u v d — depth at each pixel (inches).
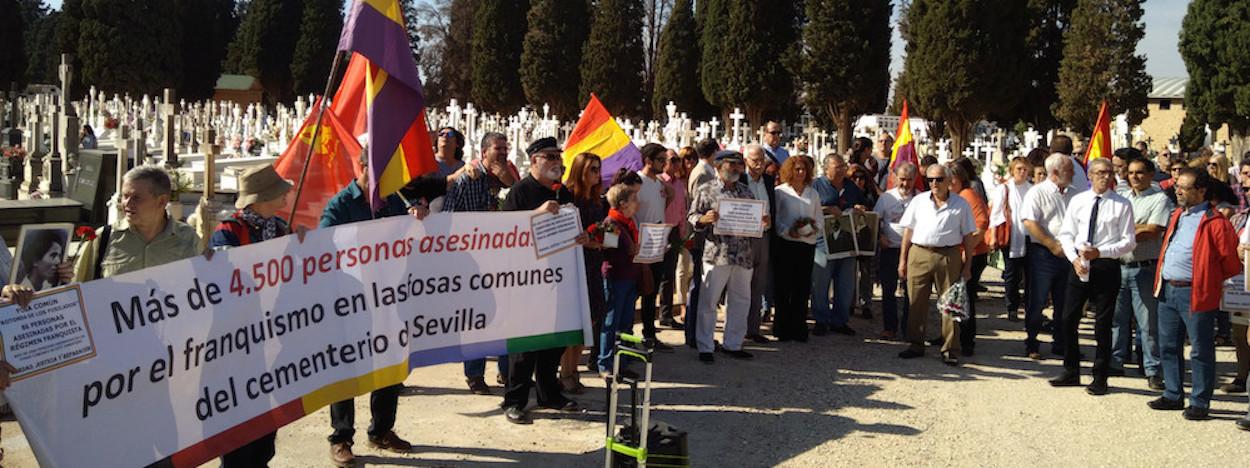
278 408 186.2
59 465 156.2
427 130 213.0
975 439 265.1
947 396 309.0
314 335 191.9
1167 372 296.4
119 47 2630.4
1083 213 309.1
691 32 2421.3
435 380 307.3
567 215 230.5
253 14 2940.5
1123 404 303.6
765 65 2204.7
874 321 438.6
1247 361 318.3
